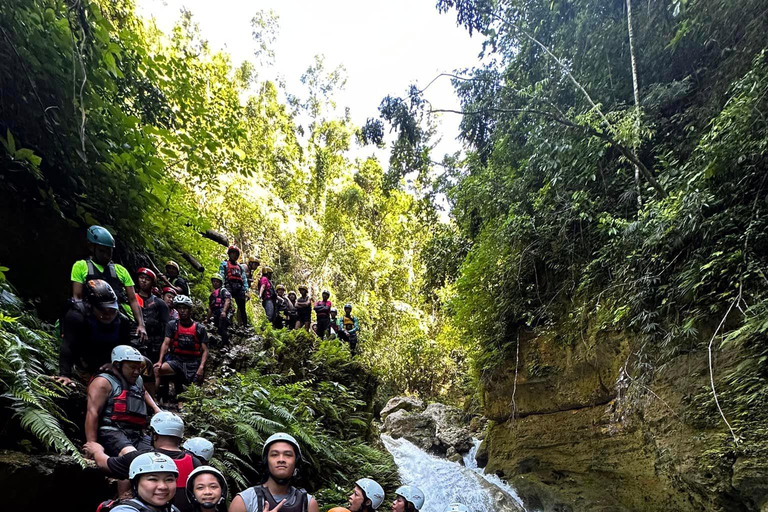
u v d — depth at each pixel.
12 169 4.99
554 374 9.84
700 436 6.08
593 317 8.78
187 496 2.66
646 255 7.16
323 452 6.88
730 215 5.87
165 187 7.02
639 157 8.51
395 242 31.30
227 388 6.23
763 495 5.14
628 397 7.73
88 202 5.94
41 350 4.03
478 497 10.21
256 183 25.02
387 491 8.23
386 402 21.61
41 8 5.12
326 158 32.44
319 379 9.88
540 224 10.19
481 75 12.38
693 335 6.48
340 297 27.34
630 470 7.60
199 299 9.94
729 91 6.48
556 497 9.05
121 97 7.39
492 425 12.26
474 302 12.05
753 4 6.51
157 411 3.53
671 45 7.43
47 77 5.21
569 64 9.80
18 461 2.75
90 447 2.88
